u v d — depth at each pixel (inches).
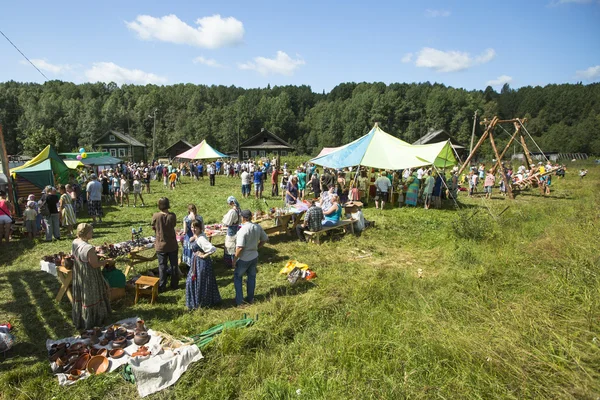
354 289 235.8
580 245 252.2
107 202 671.8
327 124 3833.7
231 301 230.8
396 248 352.8
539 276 223.6
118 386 149.6
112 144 2146.9
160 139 3346.5
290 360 161.6
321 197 450.9
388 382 137.0
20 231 406.6
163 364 152.9
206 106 3946.9
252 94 4798.2
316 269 286.7
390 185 572.4
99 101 3846.0
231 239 286.2
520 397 120.6
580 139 3053.6
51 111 2913.4
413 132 3344.0
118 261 302.2
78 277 191.8
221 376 153.9
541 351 138.5
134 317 204.7
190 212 277.6
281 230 372.8
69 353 166.9
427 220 478.0
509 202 657.0
